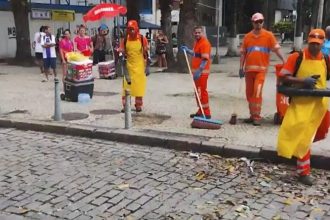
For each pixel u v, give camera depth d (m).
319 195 5.48
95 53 19.42
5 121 8.91
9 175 6.16
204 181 5.95
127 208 5.12
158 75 17.45
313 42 5.55
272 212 5.02
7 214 4.99
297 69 5.64
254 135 7.78
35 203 5.27
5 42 26.20
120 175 6.14
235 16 29.25
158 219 4.85
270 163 6.70
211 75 17.61
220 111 9.94
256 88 8.43
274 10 57.34
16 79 15.92
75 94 11.09
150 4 38.66
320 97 5.57
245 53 8.55
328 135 7.55
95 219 4.86
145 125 8.55
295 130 5.65
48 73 16.69
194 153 7.15
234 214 4.96
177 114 9.62
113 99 11.55
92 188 5.68
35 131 8.59
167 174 6.20
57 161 6.75
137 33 9.59
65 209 5.11
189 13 18.11
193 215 4.94
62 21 28.81
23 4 22.52
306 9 42.84
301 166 5.82
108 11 18.27
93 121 8.93
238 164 6.63
